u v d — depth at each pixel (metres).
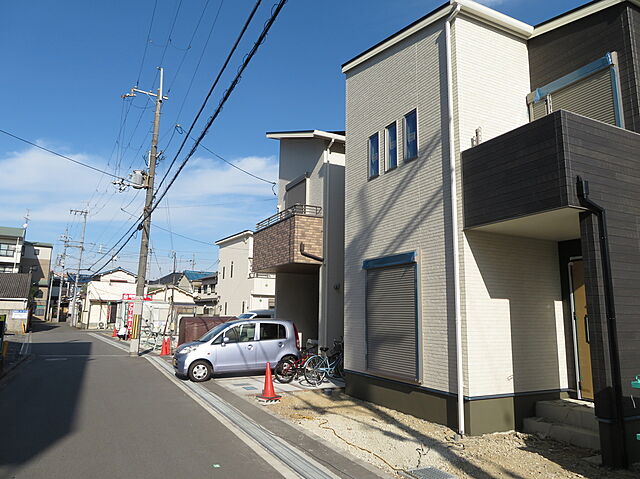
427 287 7.92
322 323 12.70
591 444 6.19
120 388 10.65
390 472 5.27
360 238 10.08
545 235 7.77
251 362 12.29
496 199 6.77
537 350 7.70
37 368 14.23
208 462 5.45
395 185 9.09
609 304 5.63
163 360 16.88
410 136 8.88
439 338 7.55
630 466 5.40
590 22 7.61
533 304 7.82
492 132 7.95
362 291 9.81
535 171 6.21
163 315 29.28
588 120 6.14
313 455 5.74
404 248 8.63
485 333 7.20
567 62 7.97
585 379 7.66
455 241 7.39
